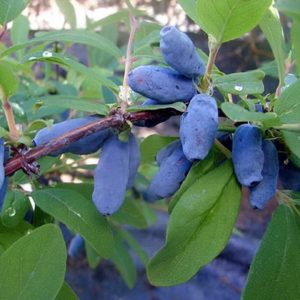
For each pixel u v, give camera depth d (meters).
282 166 0.13
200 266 0.12
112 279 0.37
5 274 0.11
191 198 0.12
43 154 0.11
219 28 0.12
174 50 0.11
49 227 0.11
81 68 0.13
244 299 0.12
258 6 0.11
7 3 0.14
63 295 0.13
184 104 0.11
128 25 0.19
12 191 0.15
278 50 0.14
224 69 0.42
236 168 0.11
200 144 0.11
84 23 0.25
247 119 0.10
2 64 0.11
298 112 0.11
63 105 0.12
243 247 0.39
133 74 0.11
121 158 0.12
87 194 0.16
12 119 0.12
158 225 0.40
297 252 0.13
